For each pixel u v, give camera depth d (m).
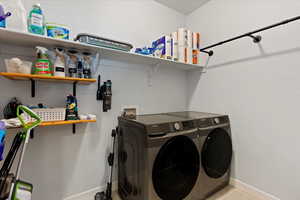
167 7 2.12
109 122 1.64
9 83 1.15
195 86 2.23
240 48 1.65
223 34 1.82
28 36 1.00
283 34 1.32
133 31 1.79
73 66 1.27
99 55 1.49
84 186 1.51
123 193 1.50
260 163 1.50
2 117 1.12
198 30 2.16
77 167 1.46
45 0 1.27
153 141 1.11
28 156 1.24
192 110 2.30
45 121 1.09
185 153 1.31
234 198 1.50
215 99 1.94
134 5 1.81
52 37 1.06
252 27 1.54
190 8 2.18
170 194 1.21
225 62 1.81
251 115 1.57
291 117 1.28
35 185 1.27
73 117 1.24
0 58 1.12
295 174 1.27
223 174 1.64
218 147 1.57
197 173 1.37
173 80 2.21
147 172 1.09
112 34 1.63
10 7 0.98
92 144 1.54
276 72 1.37
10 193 0.77
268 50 1.42
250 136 1.58
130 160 1.35
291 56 1.28
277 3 1.35
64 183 1.40
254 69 1.53
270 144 1.42
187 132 1.30
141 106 1.88
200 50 1.93
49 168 1.33
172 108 2.21
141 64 1.87
